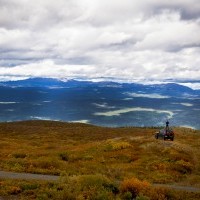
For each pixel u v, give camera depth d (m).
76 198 17.25
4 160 31.58
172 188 24.48
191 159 40.41
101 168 31.75
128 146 47.19
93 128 118.62
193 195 21.45
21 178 23.53
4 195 17.97
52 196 17.67
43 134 95.06
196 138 66.69
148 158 39.28
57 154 40.59
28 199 17.20
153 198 18.64
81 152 44.50
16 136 88.44
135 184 19.62
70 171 28.06
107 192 18.45
